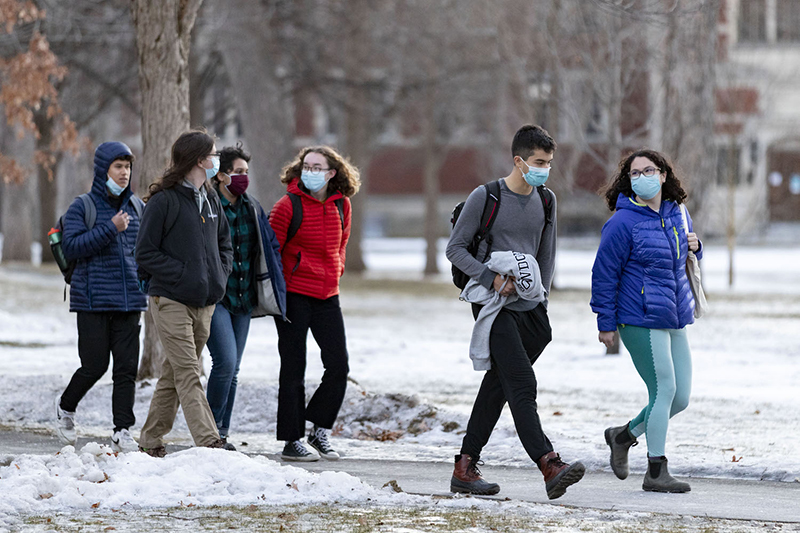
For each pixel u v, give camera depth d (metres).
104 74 114.19
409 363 52.69
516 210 22.73
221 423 29.25
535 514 21.00
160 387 26.80
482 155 153.50
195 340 26.28
